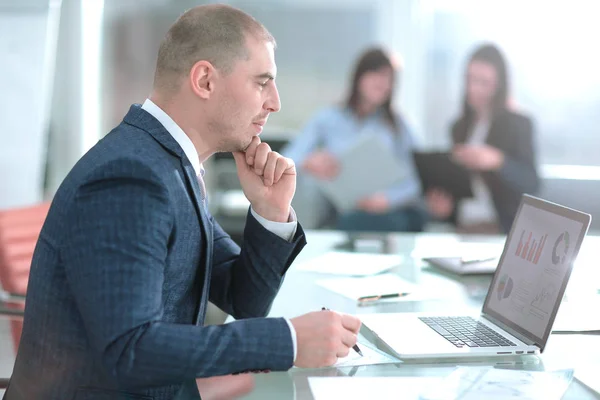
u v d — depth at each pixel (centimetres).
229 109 140
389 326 156
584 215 144
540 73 506
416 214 379
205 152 145
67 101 527
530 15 502
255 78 140
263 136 450
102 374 129
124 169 124
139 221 120
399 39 519
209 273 146
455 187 367
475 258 222
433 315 167
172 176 131
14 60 454
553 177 419
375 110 415
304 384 125
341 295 188
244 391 122
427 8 516
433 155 367
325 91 525
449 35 517
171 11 528
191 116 140
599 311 173
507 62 396
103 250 118
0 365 204
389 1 515
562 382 124
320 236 273
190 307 142
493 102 395
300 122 527
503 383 122
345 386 124
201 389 124
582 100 504
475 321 161
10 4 452
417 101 527
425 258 228
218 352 119
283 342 123
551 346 148
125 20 530
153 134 136
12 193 452
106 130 541
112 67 535
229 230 419
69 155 531
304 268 219
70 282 121
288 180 164
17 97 454
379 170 365
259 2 517
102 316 115
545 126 512
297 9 517
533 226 161
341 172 368
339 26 519
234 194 425
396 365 135
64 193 126
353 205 371
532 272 154
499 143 394
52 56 459
